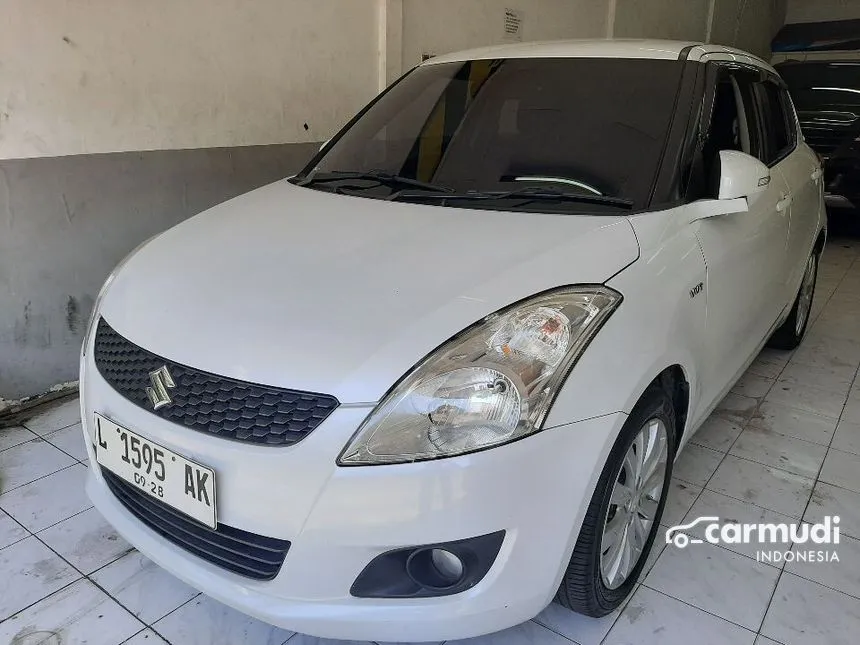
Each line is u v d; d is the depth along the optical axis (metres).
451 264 1.50
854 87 5.89
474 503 1.25
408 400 1.25
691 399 1.86
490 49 2.45
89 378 1.63
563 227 1.64
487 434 1.26
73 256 2.76
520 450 1.27
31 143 2.55
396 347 1.29
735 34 8.83
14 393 2.71
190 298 1.52
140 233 2.94
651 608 1.76
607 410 1.39
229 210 2.04
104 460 1.57
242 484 1.29
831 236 6.12
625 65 2.13
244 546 1.36
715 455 2.50
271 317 1.40
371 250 1.60
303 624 1.31
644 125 1.95
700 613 1.75
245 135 3.24
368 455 1.24
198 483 1.34
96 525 2.07
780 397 2.98
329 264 1.55
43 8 2.47
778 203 2.49
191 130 3.02
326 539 1.26
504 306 1.37
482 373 1.28
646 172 1.84
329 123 3.63
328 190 2.09
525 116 2.08
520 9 4.85
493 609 1.33
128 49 2.73
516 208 1.79
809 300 3.50
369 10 3.70
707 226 1.88
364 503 1.24
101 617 1.72
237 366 1.34
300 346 1.32
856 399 2.97
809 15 10.13
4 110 2.46
